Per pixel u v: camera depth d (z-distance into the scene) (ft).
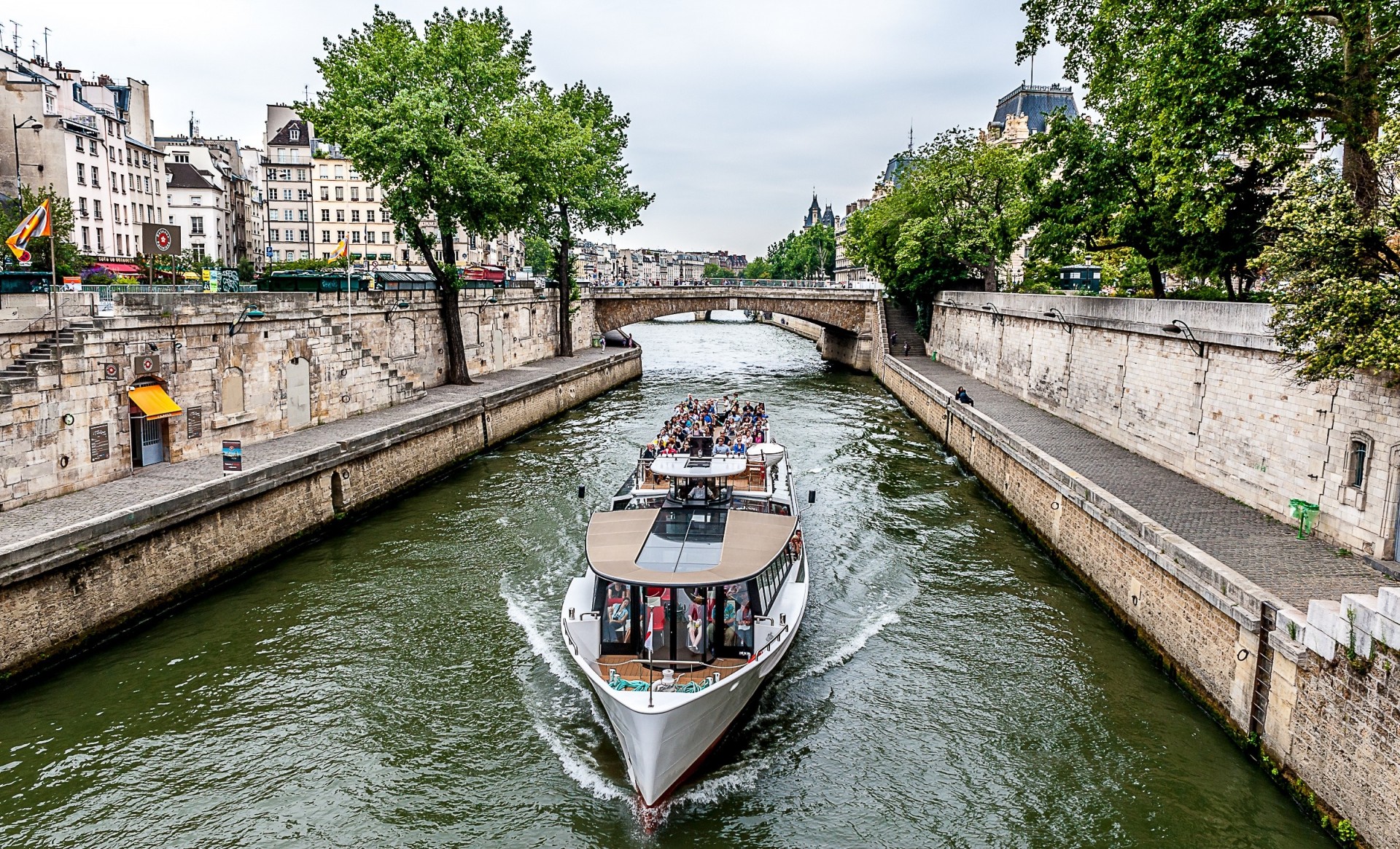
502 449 114.01
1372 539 50.96
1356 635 34.76
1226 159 64.64
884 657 55.21
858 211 257.14
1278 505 60.34
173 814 40.06
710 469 59.00
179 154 257.75
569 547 74.18
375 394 104.42
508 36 132.77
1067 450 85.10
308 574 67.46
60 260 121.80
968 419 102.01
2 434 57.72
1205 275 85.66
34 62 184.96
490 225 119.96
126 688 49.90
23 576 47.88
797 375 199.11
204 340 76.33
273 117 301.02
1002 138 246.88
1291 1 57.26
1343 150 64.49
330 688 50.96
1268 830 38.19
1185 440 73.87
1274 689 40.65
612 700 41.65
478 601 62.95
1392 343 42.83
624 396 163.22
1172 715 47.21
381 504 85.40
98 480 65.51
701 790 42.70
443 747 45.75
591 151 171.73
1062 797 41.65
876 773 43.88
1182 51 61.31
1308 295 47.85
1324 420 55.47
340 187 279.49
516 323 158.92
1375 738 33.73
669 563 47.73
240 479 65.36
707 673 44.88
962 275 181.06
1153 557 52.70
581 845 38.88
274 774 43.14
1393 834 32.73
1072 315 100.89
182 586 60.29
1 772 42.19
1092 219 90.79
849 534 77.97
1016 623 59.57
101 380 65.62
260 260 324.60
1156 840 38.45
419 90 107.55
